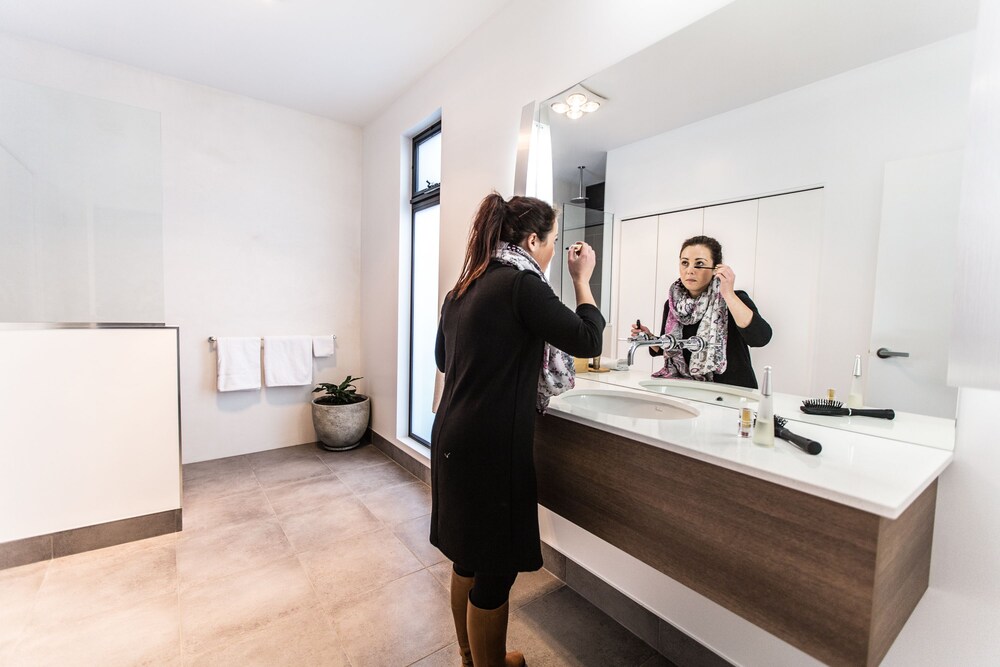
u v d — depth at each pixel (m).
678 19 1.33
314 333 3.40
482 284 1.09
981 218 0.81
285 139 3.20
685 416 1.34
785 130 1.13
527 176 1.79
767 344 1.20
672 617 1.39
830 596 0.74
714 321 1.32
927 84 0.91
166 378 2.06
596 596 1.64
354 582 1.74
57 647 1.37
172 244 2.83
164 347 2.05
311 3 2.03
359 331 3.62
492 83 2.04
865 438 1.03
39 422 1.81
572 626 1.54
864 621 0.70
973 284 0.82
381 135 3.23
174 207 2.83
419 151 2.95
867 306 1.02
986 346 0.81
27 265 1.98
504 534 1.03
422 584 1.74
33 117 1.96
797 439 0.93
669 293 1.43
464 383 1.08
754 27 1.18
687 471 0.95
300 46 2.38
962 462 0.93
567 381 1.24
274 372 3.17
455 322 1.15
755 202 1.20
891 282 0.98
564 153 1.69
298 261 3.31
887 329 0.99
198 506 2.36
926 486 0.81
